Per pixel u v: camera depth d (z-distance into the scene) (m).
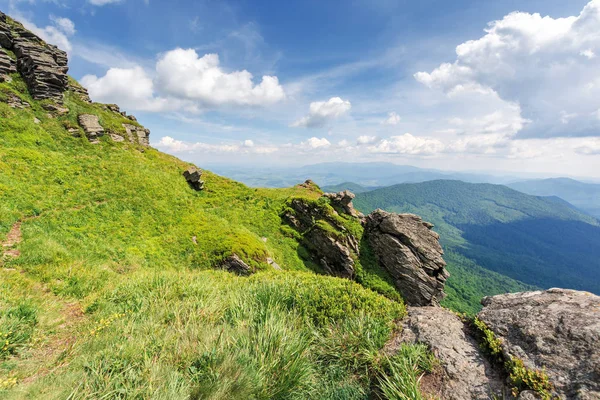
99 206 27.67
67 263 14.30
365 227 40.28
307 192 59.56
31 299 8.99
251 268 28.09
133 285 10.64
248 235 34.19
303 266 37.25
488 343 4.82
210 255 28.06
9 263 12.80
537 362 3.99
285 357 4.80
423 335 5.46
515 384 3.91
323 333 6.13
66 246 18.38
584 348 3.83
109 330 6.75
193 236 30.55
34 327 7.12
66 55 52.91
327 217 41.72
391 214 37.56
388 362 4.73
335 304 7.04
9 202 20.31
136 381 4.23
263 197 50.97
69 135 39.19
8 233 16.55
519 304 5.44
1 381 4.41
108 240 23.19
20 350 5.95
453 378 4.39
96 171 33.47
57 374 4.77
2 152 26.78
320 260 38.59
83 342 6.19
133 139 55.66
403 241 35.38
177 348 5.16
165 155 58.53
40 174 27.14
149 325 6.63
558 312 4.68
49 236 18.30
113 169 35.59
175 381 4.07
